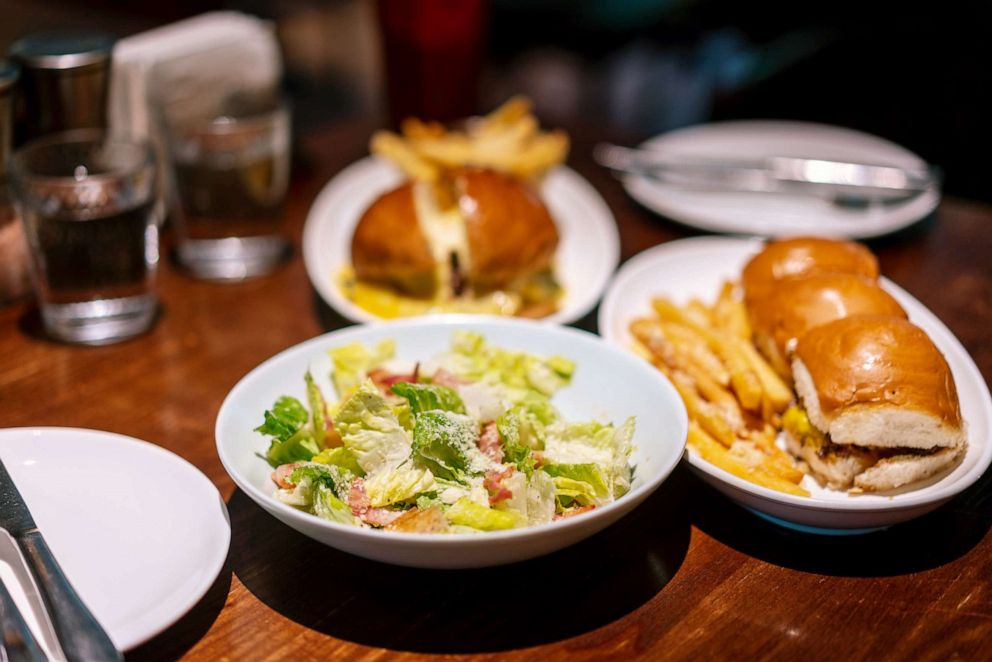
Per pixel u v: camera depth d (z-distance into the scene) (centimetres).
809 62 121
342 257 79
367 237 72
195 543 51
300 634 50
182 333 71
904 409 54
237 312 73
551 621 51
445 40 96
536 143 83
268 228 79
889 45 121
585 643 50
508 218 71
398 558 49
